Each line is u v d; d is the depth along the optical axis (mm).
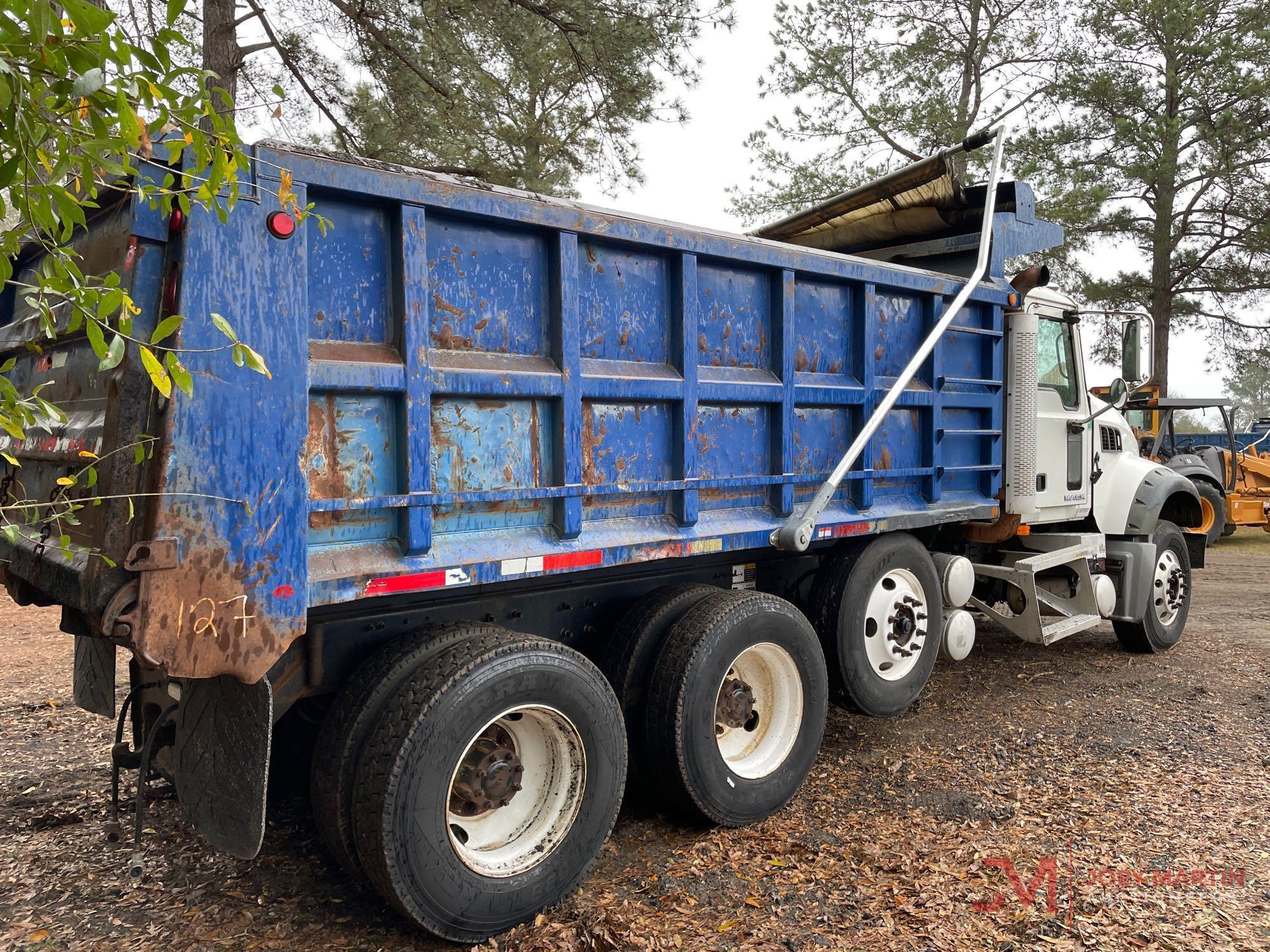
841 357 4613
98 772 4449
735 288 4043
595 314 3494
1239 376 19359
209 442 2467
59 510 2791
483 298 3154
